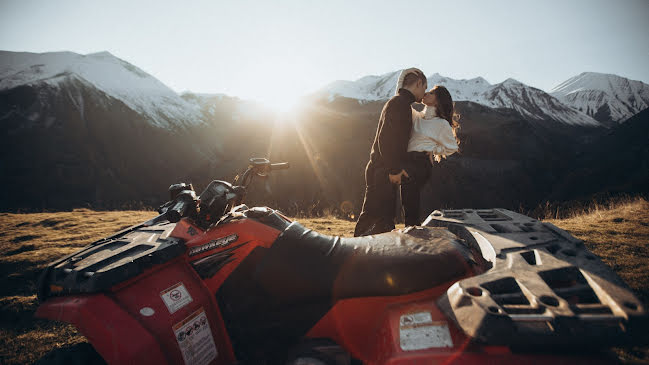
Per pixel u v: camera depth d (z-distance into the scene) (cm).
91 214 809
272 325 146
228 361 163
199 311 157
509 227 156
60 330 271
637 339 81
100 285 137
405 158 269
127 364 128
